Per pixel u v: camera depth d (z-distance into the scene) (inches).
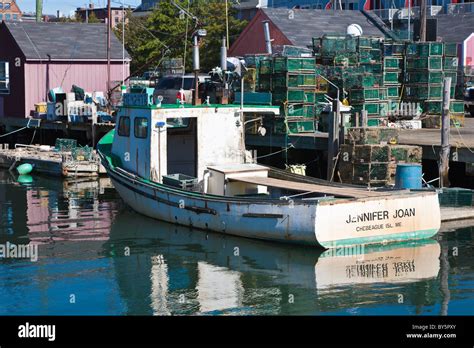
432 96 1349.7
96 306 627.8
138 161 941.2
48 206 1029.2
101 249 794.8
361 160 991.6
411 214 774.5
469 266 714.8
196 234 842.8
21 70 1704.0
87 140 1526.8
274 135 1185.4
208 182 884.0
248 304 627.8
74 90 1617.9
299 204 746.8
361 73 1262.3
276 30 1866.4
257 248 781.3
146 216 934.4
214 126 924.0
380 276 690.8
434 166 1058.1
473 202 909.8
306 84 1191.6
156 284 681.0
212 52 2183.8
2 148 1615.4
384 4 2691.9
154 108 907.4
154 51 2185.0
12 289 669.3
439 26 2276.1
